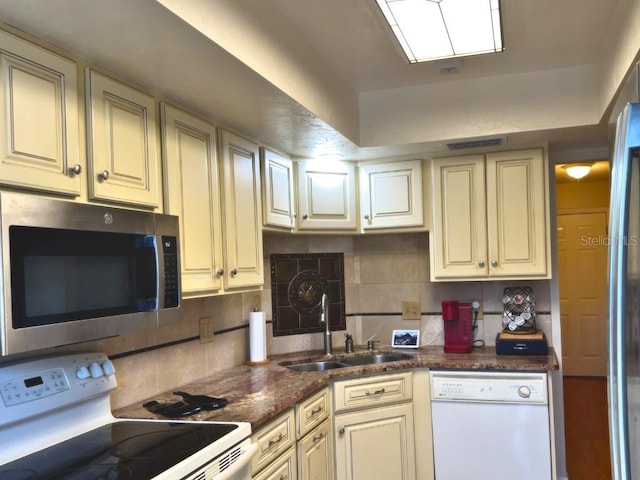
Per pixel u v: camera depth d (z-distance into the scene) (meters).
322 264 3.46
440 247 3.09
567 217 6.12
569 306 6.17
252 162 2.53
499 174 3.01
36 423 1.54
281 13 1.96
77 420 1.67
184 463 1.37
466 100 2.78
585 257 6.13
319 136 2.61
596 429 4.32
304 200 3.04
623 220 1.20
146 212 1.66
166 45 1.51
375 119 2.90
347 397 2.66
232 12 1.61
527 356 2.95
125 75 1.72
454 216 3.07
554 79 2.66
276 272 3.27
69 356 1.69
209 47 1.53
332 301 3.48
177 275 1.77
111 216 1.51
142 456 1.43
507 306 3.19
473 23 1.93
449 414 2.83
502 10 1.85
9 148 1.27
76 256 1.40
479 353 3.08
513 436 2.73
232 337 2.80
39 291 1.29
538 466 2.69
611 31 2.13
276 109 2.15
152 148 1.80
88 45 1.48
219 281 2.17
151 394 2.14
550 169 3.25
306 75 2.18
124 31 1.41
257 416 1.82
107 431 1.68
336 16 2.01
